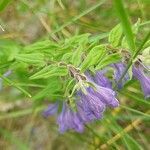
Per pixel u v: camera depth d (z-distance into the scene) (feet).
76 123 0.56
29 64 0.52
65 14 0.74
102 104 0.44
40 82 0.59
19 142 0.73
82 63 0.45
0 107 0.83
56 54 0.50
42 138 0.84
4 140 0.82
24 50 0.53
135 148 0.61
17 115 0.78
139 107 0.65
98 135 0.64
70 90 0.50
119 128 0.65
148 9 0.71
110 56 0.45
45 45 0.51
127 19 0.38
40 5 0.74
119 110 0.70
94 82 0.47
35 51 0.52
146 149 0.70
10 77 0.58
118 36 0.46
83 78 0.44
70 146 0.82
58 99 0.61
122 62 0.47
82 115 0.55
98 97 0.44
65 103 0.56
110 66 0.49
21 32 0.83
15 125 0.84
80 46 0.47
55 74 0.46
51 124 0.83
